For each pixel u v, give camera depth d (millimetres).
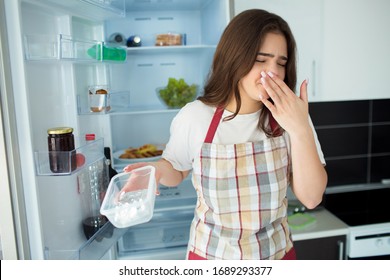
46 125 1169
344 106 2252
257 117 1100
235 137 1083
